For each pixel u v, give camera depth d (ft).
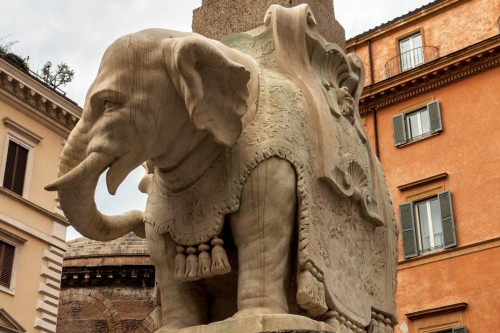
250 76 8.18
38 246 71.72
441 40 75.92
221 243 8.31
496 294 62.64
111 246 66.33
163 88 8.02
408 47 77.97
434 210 68.74
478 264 64.49
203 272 8.29
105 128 7.82
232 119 8.07
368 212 9.64
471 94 70.33
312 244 8.30
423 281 66.44
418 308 65.82
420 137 71.67
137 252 64.85
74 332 66.59
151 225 8.87
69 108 79.25
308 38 9.73
